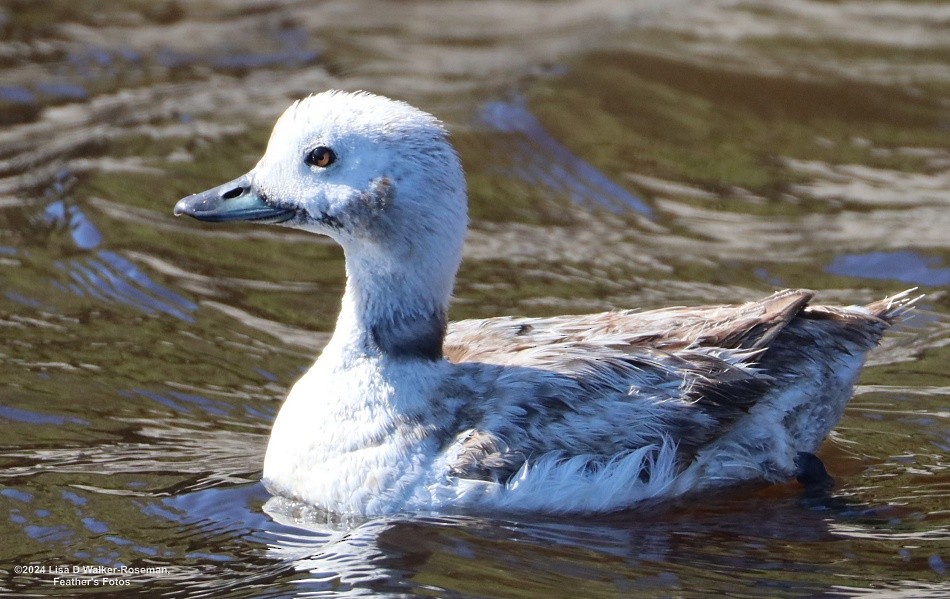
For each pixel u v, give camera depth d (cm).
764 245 1605
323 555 1006
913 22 2258
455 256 1091
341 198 1072
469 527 1040
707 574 994
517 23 2233
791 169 1788
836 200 1712
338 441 1070
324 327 1423
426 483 1046
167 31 2158
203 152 1772
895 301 1225
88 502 1082
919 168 1800
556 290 1487
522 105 1886
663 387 1077
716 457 1098
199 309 1441
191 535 1038
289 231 1634
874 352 1382
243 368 1334
